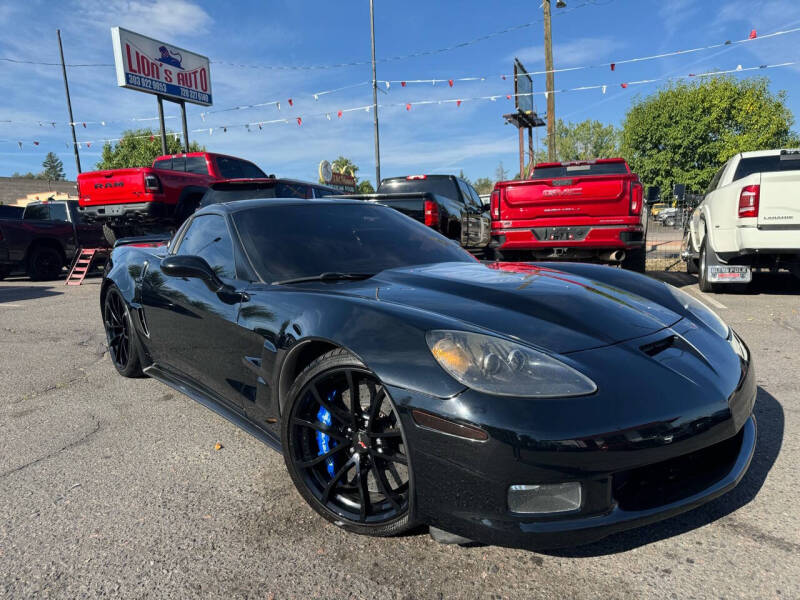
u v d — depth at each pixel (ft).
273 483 7.48
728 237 20.03
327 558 5.75
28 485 7.66
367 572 5.50
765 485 6.75
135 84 57.31
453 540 5.33
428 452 5.14
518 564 5.52
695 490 5.37
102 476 7.85
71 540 6.28
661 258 35.47
